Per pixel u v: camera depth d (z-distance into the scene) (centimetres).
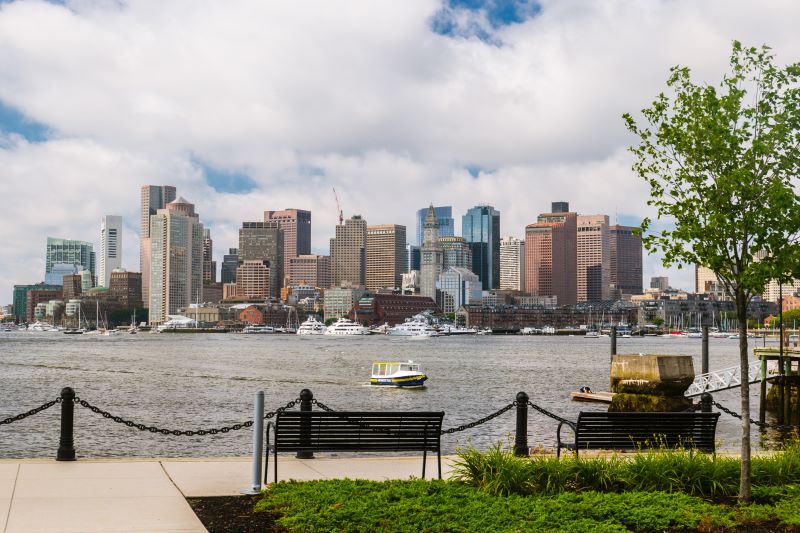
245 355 19850
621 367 4891
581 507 1534
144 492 1730
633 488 1747
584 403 7588
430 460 2205
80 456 4312
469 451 1875
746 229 1720
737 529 1474
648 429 2020
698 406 5025
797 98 1764
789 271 1720
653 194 1852
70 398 2133
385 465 2128
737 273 1752
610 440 2000
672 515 1505
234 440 4894
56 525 1444
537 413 6425
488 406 7669
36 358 17525
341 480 1778
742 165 1766
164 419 6278
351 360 17425
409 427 1898
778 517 1538
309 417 1834
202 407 7275
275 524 1452
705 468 1791
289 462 2158
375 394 9188
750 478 1750
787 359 5803
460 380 11400
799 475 1875
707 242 1761
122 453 4434
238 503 1627
